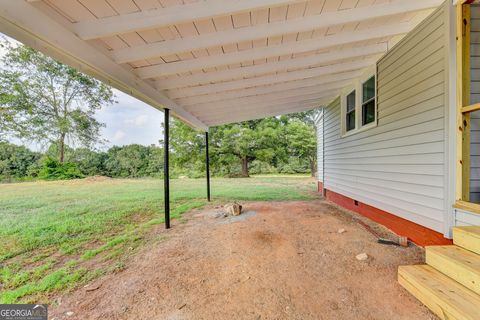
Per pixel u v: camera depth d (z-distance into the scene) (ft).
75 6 5.71
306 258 7.84
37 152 45.68
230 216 14.43
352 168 15.38
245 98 15.39
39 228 12.55
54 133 45.80
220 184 37.29
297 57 10.75
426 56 8.23
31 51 40.11
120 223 13.61
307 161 57.67
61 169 44.93
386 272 6.67
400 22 9.00
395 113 10.34
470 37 7.17
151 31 7.24
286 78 12.39
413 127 9.06
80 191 28.12
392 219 10.62
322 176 24.07
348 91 16.05
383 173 11.43
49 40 5.57
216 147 48.11
